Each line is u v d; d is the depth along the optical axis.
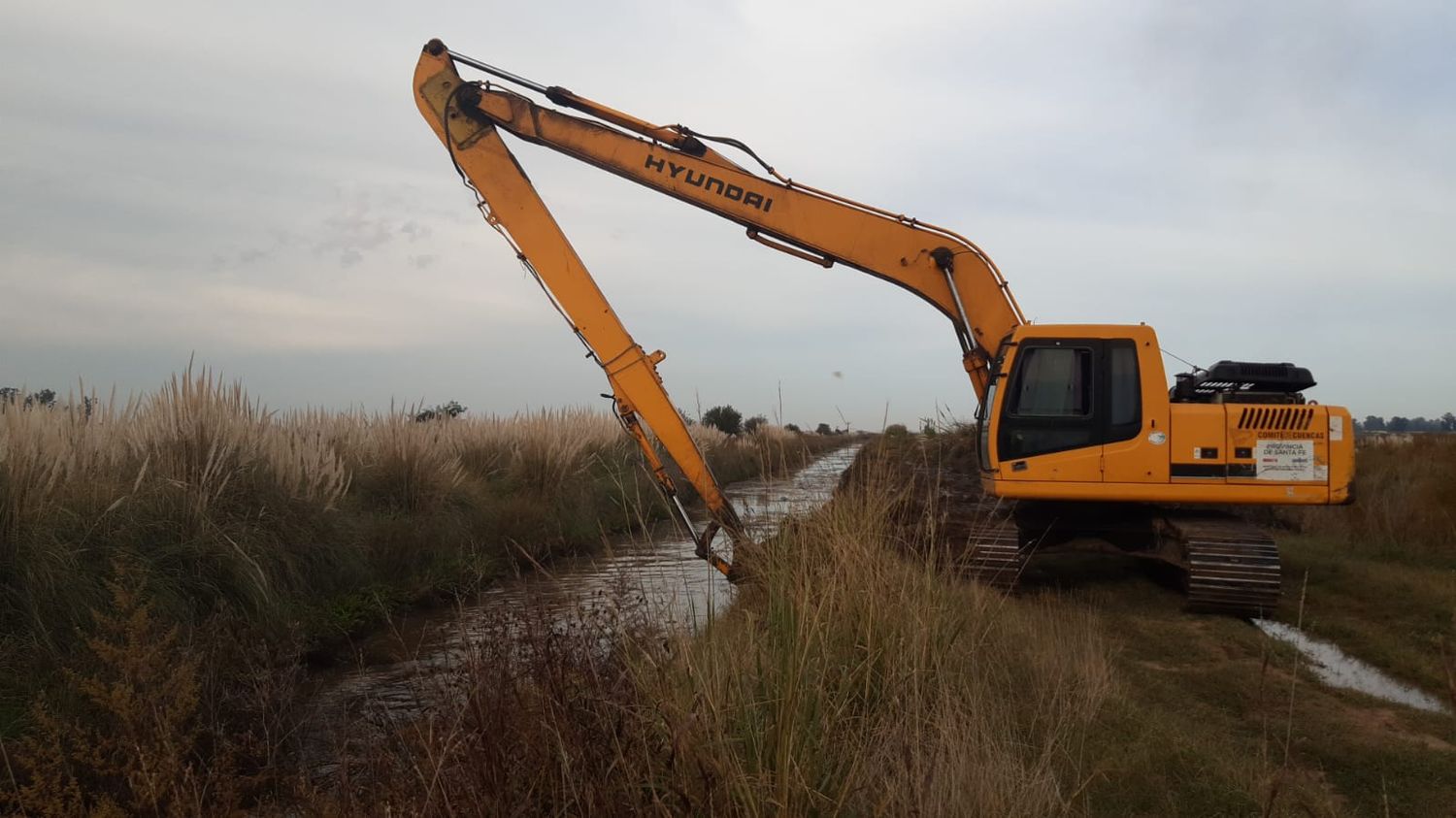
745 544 5.91
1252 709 5.91
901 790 3.58
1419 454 17.78
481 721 3.65
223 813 4.18
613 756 3.49
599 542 12.56
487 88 10.35
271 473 9.75
